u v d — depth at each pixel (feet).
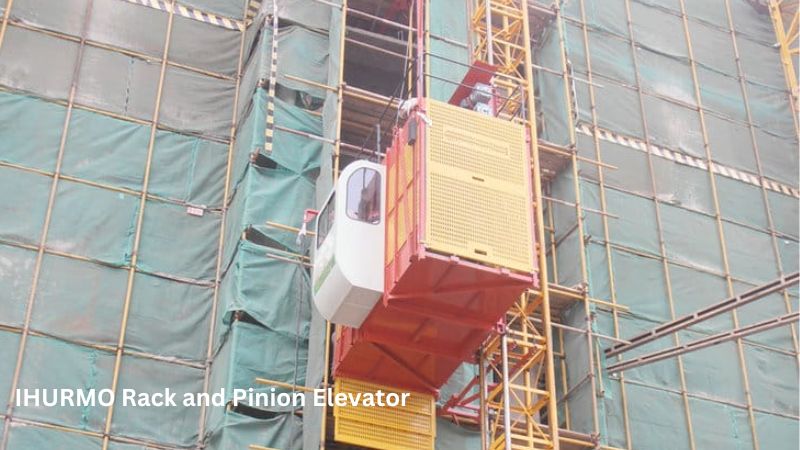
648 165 116.47
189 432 87.86
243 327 87.45
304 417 84.17
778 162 125.70
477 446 89.15
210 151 101.60
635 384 102.12
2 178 92.89
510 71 114.52
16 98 96.99
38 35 101.14
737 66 130.62
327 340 84.99
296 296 90.58
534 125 102.37
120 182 96.68
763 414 106.42
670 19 129.39
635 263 109.29
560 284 106.11
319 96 101.35
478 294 77.66
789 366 111.04
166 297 92.99
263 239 92.63
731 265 114.73
